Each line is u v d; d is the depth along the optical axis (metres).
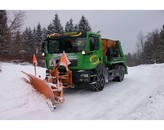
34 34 52.59
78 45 8.67
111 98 8.20
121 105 7.26
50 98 6.63
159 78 12.91
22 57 29.08
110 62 10.69
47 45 9.28
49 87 6.65
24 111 6.27
